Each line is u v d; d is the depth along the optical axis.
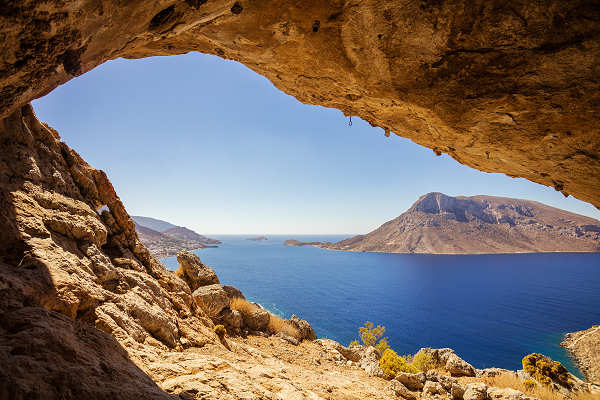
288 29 4.67
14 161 5.86
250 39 5.09
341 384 9.96
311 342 17.28
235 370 5.95
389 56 4.68
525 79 4.09
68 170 7.86
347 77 5.69
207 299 13.35
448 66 4.45
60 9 1.98
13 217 4.93
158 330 6.69
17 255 4.47
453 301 109.81
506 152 5.88
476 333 70.88
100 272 6.16
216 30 4.95
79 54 2.71
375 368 13.36
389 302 106.38
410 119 6.40
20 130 6.28
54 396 2.22
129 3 2.52
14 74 2.27
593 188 5.55
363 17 4.16
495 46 3.87
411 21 3.95
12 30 1.92
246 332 14.30
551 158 5.38
